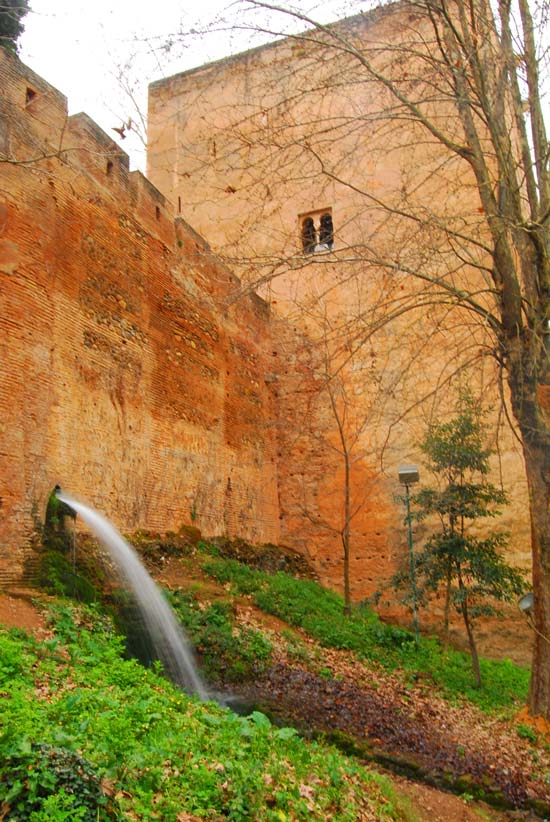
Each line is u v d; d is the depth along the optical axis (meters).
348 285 17.33
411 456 16.05
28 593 8.15
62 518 9.41
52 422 9.74
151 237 13.21
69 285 10.48
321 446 17.28
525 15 9.34
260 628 10.46
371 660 10.84
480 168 9.22
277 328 18.34
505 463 15.05
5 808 3.28
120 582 9.73
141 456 12.06
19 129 9.79
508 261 8.88
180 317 14.01
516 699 10.73
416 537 15.70
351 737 7.73
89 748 3.98
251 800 4.25
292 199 18.83
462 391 12.20
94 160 11.57
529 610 9.51
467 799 7.03
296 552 16.98
